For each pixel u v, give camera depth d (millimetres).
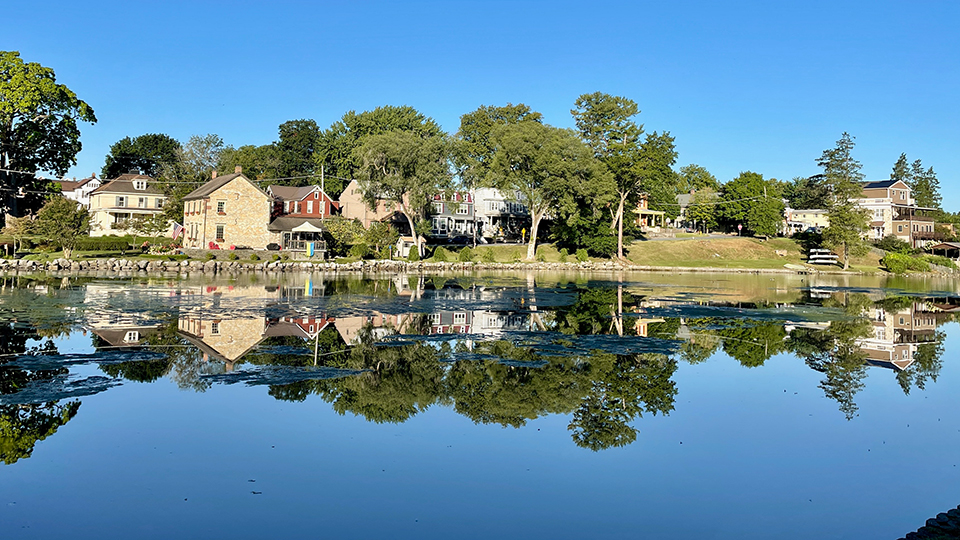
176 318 29609
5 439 13641
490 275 67438
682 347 25875
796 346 26719
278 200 84938
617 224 92375
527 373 20641
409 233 96250
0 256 61312
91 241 73000
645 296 47219
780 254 97500
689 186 156375
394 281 56000
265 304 36000
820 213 123375
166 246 72375
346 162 110625
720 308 40000
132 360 20734
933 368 22672
